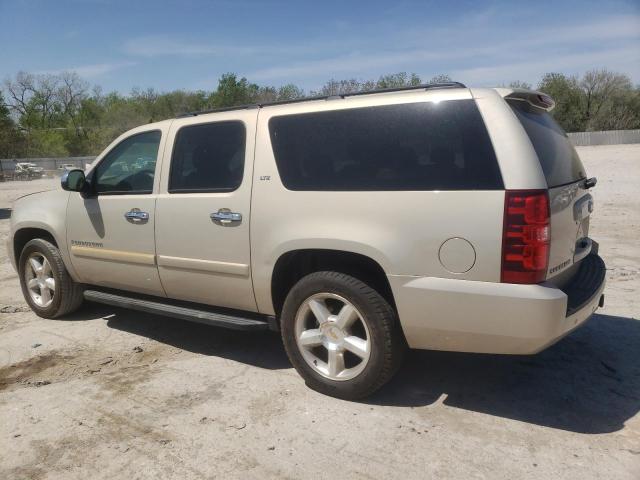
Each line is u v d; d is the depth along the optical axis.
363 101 3.61
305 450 3.15
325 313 3.73
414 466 2.96
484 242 3.10
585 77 63.50
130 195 4.67
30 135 63.78
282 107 3.94
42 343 4.97
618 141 54.56
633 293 5.86
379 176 3.45
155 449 3.21
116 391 3.97
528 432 3.27
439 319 3.26
